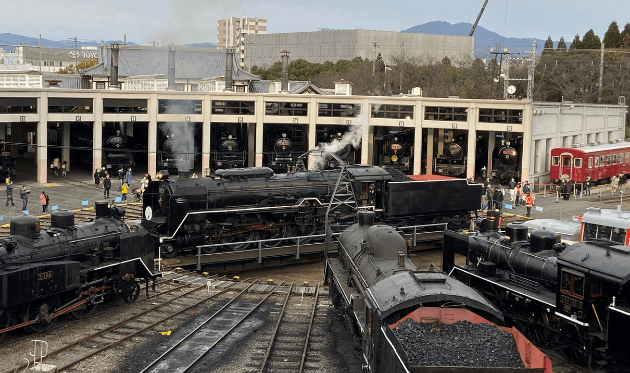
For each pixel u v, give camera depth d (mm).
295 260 31484
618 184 54781
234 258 29047
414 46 139125
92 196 42844
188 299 22844
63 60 138375
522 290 18984
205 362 16594
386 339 12312
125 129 58844
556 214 41750
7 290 17188
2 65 90562
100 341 18047
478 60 96812
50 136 58156
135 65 67438
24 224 18984
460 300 13344
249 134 55344
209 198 28547
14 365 15930
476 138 57219
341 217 31703
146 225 28406
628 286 14797
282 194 30656
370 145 54406
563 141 57594
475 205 36656
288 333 19250
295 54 146125
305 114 54062
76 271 19422
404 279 14547
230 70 57875
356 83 91625
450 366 11266
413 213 34156
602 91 86438
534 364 11508
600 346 15719
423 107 52875
